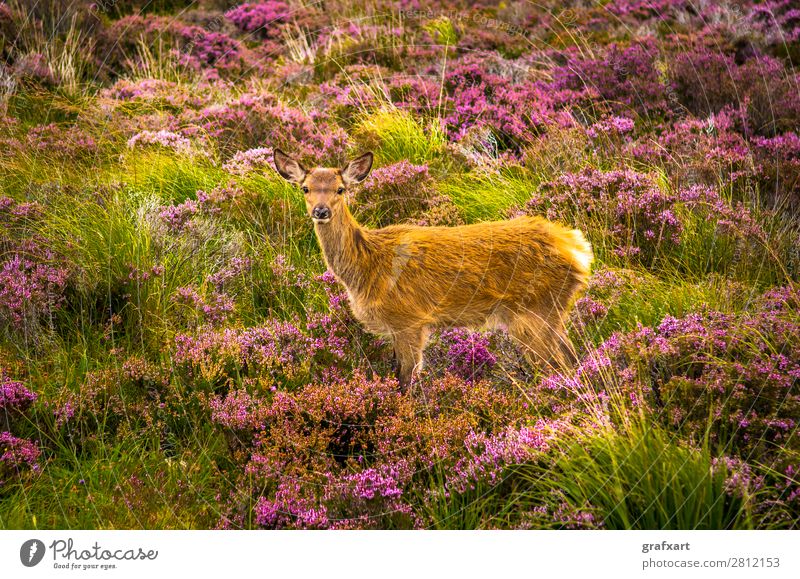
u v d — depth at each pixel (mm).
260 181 14930
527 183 14945
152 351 10852
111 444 9180
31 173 15016
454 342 10992
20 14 22344
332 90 19656
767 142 15445
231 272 12086
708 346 9016
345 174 10852
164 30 23469
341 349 10539
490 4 27250
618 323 10695
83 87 20797
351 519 7805
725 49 21562
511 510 7941
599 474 7562
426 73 20734
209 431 9305
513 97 18422
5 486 8383
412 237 10656
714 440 8078
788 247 12156
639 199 12883
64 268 11875
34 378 10164
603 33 23750
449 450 8492
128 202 13773
